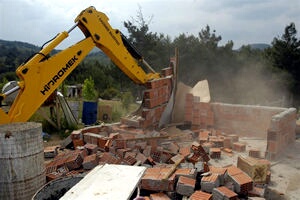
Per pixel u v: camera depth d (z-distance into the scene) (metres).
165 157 6.48
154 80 8.72
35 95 5.78
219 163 6.70
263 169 5.52
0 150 4.17
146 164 5.98
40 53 5.85
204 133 8.53
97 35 7.05
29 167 4.30
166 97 9.66
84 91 19.17
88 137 7.35
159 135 7.62
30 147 4.31
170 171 5.17
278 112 8.80
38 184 4.45
